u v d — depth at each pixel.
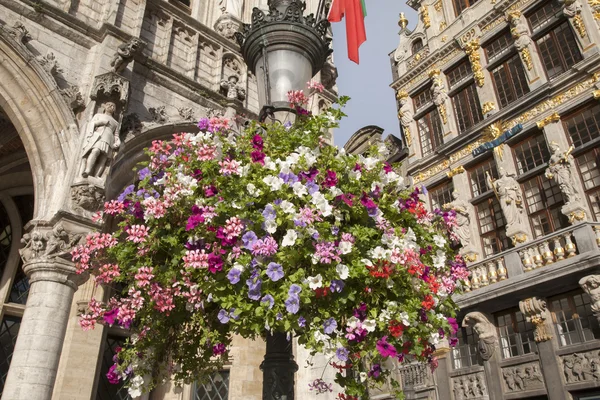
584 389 11.43
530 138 15.15
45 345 5.84
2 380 9.29
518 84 16.17
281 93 5.12
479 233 15.87
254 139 3.91
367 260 3.40
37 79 7.48
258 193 3.57
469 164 16.86
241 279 3.31
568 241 12.20
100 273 4.10
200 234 3.64
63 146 7.38
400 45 22.30
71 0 9.34
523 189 14.94
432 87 19.45
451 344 4.18
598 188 12.92
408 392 15.72
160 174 4.28
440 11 20.61
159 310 3.65
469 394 14.11
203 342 3.70
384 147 4.36
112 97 8.00
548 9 15.82
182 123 9.41
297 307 3.01
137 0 10.33
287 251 3.32
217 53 11.88
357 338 3.27
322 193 3.71
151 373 4.13
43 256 6.35
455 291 4.25
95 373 9.28
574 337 12.09
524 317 13.50
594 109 13.58
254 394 10.54
